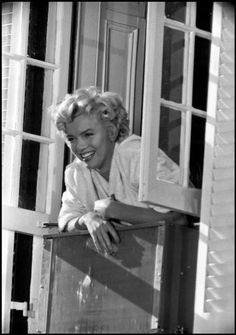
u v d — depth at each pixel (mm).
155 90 8016
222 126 7973
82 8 9922
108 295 8055
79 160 8680
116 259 8039
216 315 7773
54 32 9648
